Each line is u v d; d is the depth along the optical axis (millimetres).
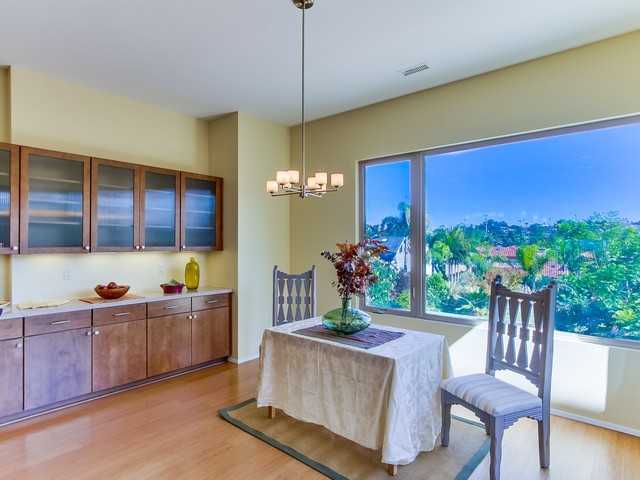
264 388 2900
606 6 2381
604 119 2840
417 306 3842
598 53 2834
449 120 3570
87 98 3637
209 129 4656
